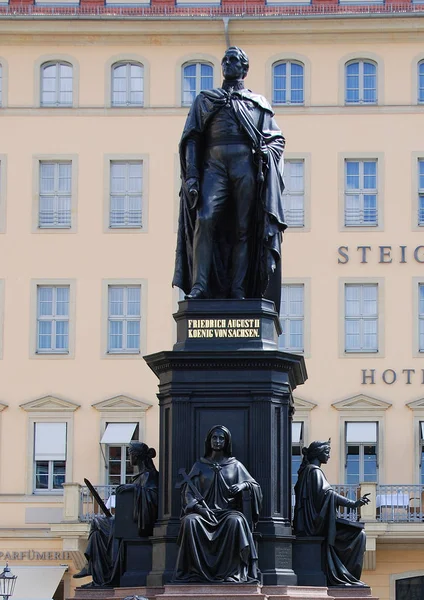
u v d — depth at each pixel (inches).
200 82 2086.6
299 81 2080.5
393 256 2046.0
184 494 622.8
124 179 2080.5
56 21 2085.4
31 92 2095.2
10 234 2073.1
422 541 1923.0
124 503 654.5
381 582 1926.7
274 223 671.1
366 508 1907.0
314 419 2014.0
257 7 2081.7
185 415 643.5
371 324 2037.4
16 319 2058.3
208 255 670.5
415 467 1998.0
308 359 2027.6
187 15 2073.1
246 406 643.5
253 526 622.2
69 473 2018.9
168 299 2052.2
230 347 652.1
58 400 2030.0
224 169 674.8
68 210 2079.2
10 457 2025.1
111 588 648.4
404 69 2073.1
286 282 2043.6
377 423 2011.6
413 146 2064.5
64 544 1947.6
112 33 2086.6
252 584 600.4
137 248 2062.0
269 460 639.1
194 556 605.6
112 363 2038.6
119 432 2018.9
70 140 2087.8
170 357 644.7
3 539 1998.0
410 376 2018.9
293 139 2069.4
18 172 2085.4
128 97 2090.3
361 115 2070.6
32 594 1966.0
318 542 643.5
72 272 2063.2
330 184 2060.8
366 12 2068.2
